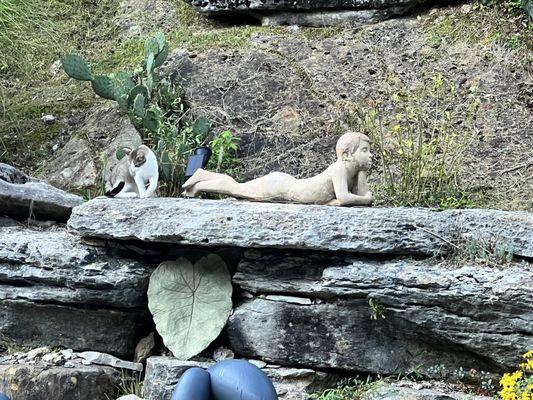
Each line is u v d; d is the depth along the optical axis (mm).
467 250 4660
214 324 5000
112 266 5094
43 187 5777
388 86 6777
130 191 5531
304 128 6613
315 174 6309
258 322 4961
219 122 6734
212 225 4898
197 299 5082
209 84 6996
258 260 5016
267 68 7055
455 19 7156
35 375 4906
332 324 4844
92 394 4961
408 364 4785
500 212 4738
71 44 8125
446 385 4719
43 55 8016
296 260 4938
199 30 7863
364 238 4703
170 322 5051
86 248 5148
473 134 6348
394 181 6047
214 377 3480
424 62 6898
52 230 5617
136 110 6480
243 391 3412
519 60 6734
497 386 4633
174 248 5211
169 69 7145
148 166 5504
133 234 5016
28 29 8117
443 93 6617
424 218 4738
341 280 4727
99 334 5156
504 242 4629
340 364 4848
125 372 5117
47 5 8406
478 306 4500
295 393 4832
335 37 7297
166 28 8023
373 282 4664
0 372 4926
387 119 6559
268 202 5145
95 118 7172
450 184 5992
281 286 4918
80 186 6527
